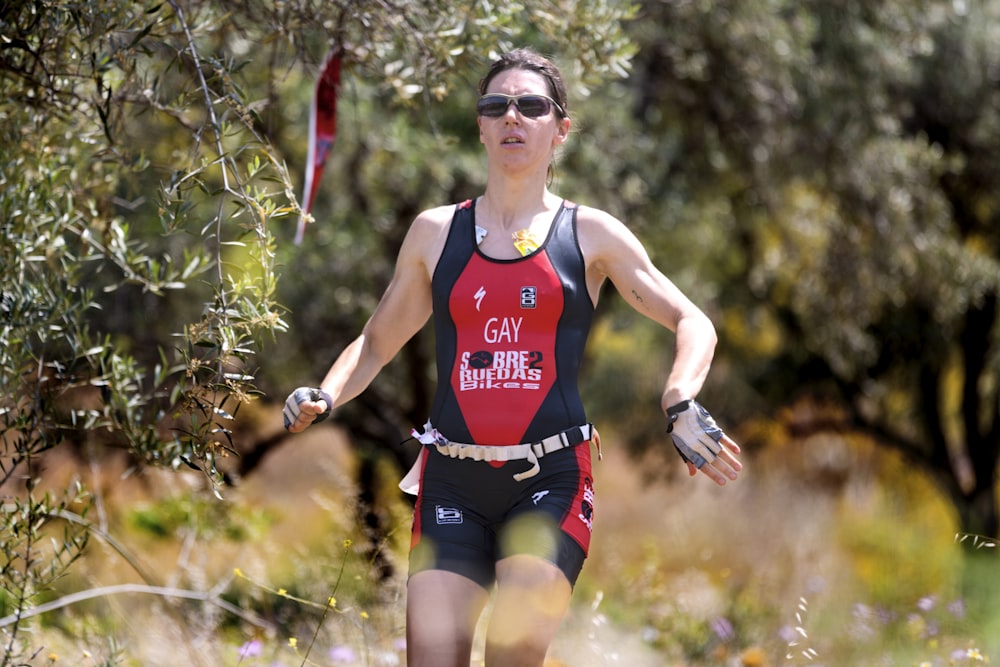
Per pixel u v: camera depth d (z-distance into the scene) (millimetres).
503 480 11289
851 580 31000
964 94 43875
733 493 54344
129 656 17344
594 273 11945
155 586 17516
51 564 13992
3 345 13383
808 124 39344
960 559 28422
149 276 14000
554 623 10727
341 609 16984
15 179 14391
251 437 44031
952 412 64688
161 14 14680
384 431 47188
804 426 61219
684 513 49312
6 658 13656
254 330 12906
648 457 63438
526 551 10836
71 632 17969
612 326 55156
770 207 42562
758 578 27094
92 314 35688
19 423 13531
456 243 11867
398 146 33000
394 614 18188
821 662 18656
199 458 12828
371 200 36469
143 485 26672
